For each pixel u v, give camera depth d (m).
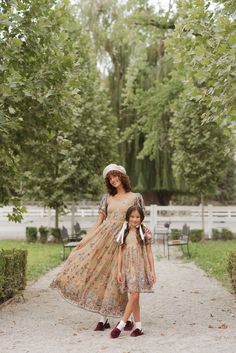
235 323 6.75
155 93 23.75
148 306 8.22
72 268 6.52
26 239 21.48
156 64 27.05
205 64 7.18
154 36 21.12
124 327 6.38
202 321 6.93
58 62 8.27
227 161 21.55
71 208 22.42
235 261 8.81
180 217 23.92
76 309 7.98
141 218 6.33
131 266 6.12
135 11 21.16
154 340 5.78
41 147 9.22
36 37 8.17
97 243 6.50
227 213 24.20
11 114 8.34
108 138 21.08
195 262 14.68
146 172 28.55
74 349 5.45
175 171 22.56
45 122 8.59
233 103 7.07
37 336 6.14
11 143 8.66
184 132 21.19
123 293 6.35
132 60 23.48
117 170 6.68
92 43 26.05
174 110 21.58
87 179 20.53
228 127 7.71
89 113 20.33
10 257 8.48
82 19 25.89
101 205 6.78
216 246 19.25
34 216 24.47
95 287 6.41
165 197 31.83
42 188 20.00
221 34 7.33
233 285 9.08
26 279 10.60
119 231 6.50
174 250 18.61
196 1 8.02
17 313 7.63
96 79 21.78
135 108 25.41
